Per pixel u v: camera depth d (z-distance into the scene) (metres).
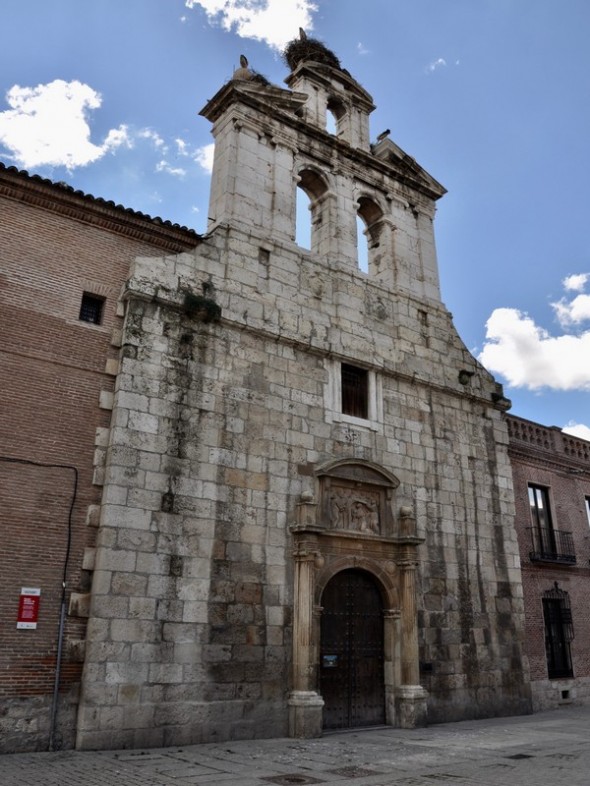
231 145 20.66
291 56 25.38
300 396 19.06
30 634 13.52
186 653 15.01
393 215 24.48
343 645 18.14
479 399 23.72
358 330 21.28
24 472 14.34
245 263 19.31
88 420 15.47
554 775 11.30
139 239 17.86
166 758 12.79
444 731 17.31
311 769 12.05
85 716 13.40
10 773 11.08
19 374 14.94
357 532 18.69
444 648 19.83
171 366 16.81
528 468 27.19
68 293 16.20
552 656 25.36
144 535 15.12
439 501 21.33
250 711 15.62
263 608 16.52
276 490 17.66
